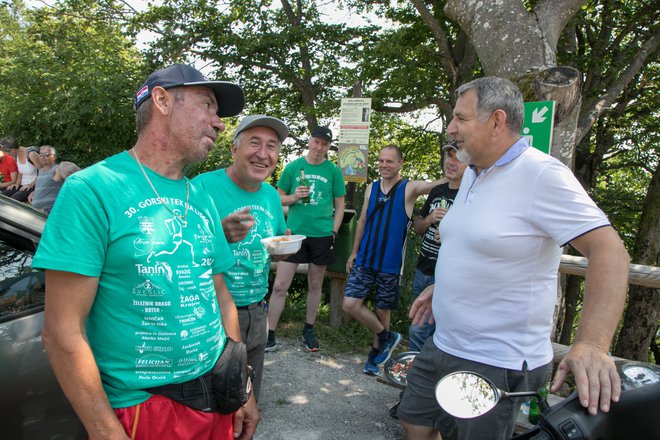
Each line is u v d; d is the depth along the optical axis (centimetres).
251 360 253
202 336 145
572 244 157
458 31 1070
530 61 370
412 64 983
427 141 1422
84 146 1145
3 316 186
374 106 1038
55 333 122
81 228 124
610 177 1514
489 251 171
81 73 1135
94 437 125
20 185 858
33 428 186
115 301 132
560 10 392
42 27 1418
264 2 1290
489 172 178
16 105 1141
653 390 122
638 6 1030
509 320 173
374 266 374
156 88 140
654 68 1101
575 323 1463
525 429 275
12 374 180
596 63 983
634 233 1275
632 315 1093
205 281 148
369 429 310
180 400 141
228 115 163
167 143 143
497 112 173
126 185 134
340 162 500
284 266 416
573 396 125
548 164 164
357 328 481
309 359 414
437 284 197
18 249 207
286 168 437
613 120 1172
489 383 123
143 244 132
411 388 208
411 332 320
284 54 1282
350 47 1245
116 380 134
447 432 201
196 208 152
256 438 293
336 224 432
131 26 1286
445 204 317
